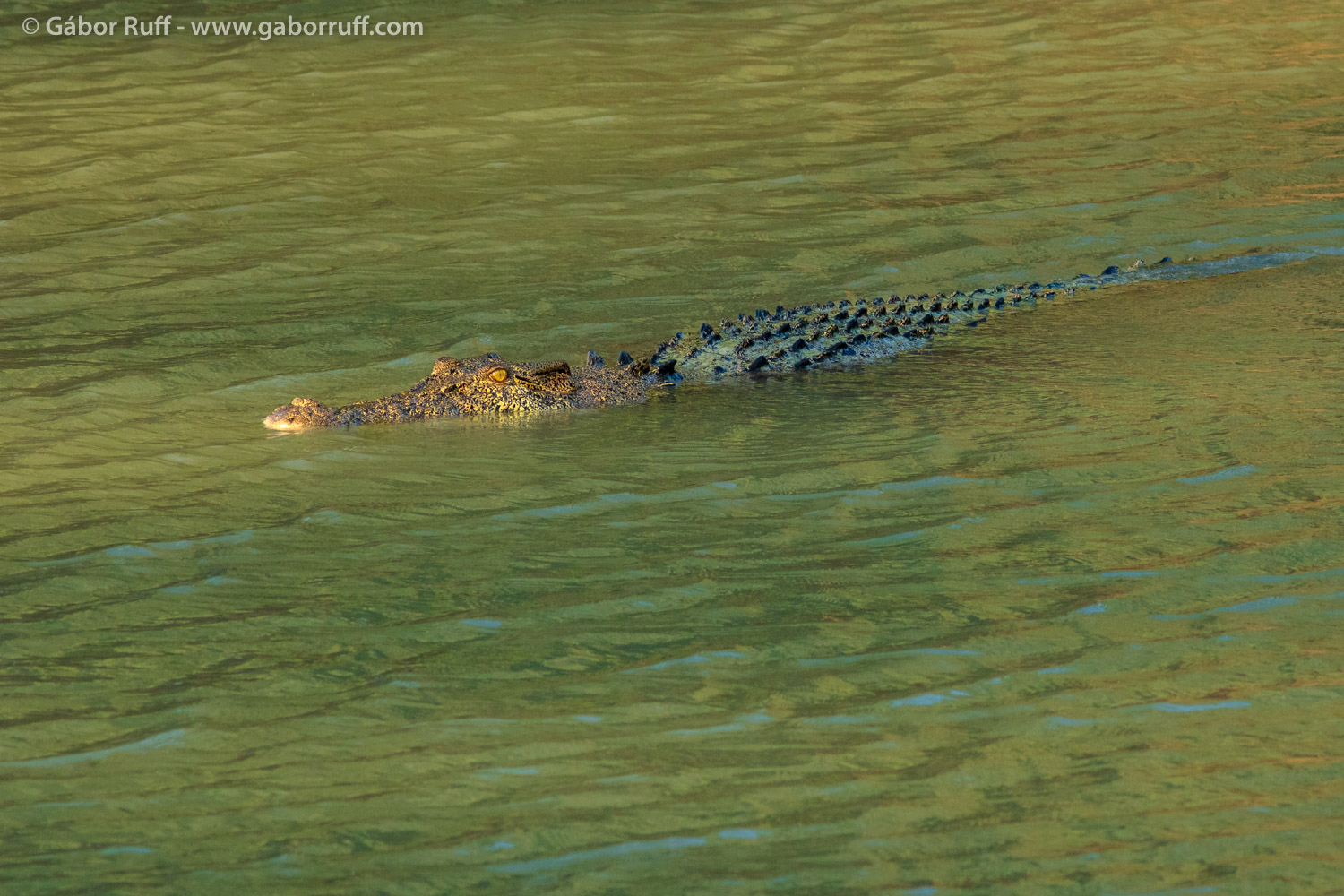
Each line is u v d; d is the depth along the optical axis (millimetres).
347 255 23453
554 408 17875
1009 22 38000
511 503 14531
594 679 10914
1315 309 20922
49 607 12148
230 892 8461
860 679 10820
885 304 21641
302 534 13703
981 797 9328
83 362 18953
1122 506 13875
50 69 33688
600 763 9773
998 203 26203
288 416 16828
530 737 10102
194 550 13312
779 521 13867
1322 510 13531
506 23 37938
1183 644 11195
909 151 28859
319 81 33219
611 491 14820
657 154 28672
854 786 9469
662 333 20828
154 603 12227
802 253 24047
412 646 11477
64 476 15203
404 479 15234
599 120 30656
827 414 17297
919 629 11562
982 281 23141
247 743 10062
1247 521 13398
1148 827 8961
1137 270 23406
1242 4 39094
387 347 19891
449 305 21500
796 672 10953
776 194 26609
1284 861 8602
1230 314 20906
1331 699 10344
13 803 9352
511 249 23891
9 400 17578
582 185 26969
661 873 8609
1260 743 9836
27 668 11109
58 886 8508
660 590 12391
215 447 16188
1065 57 35062
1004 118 30859
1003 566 12680
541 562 13023
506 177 27359
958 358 19531
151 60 34656
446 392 17703
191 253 23406
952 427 16484
